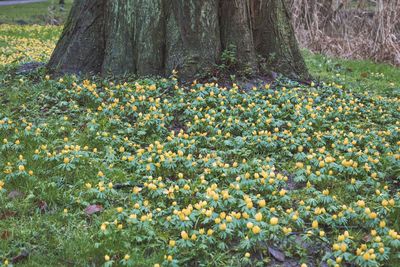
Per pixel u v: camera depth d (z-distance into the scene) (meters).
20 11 31.88
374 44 14.61
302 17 15.77
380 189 5.64
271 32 9.23
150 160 5.81
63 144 6.41
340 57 14.80
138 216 4.95
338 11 15.73
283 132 6.69
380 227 4.71
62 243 4.55
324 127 7.28
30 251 4.45
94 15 9.07
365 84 11.03
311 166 6.09
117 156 6.28
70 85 8.27
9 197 5.27
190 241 4.45
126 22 8.68
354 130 7.16
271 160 6.17
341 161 6.09
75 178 5.68
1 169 5.79
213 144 6.58
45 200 5.25
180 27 8.49
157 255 4.42
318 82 9.45
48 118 7.22
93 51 9.07
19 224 4.84
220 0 8.80
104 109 7.17
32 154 6.14
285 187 5.71
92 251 4.45
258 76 8.87
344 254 4.29
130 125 6.95
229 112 7.35
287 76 9.22
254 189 5.42
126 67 8.71
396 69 13.44
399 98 9.75
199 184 5.52
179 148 6.22
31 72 9.27
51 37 18.50
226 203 4.96
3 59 13.25
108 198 5.30
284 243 4.57
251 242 4.39
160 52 8.65
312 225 4.67
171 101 7.59
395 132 7.13
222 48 8.80
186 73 8.39
